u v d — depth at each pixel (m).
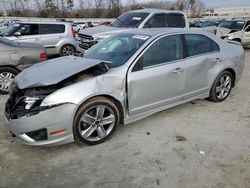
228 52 5.16
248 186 2.81
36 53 6.17
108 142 3.71
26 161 3.27
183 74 4.36
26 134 3.26
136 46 4.06
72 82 3.43
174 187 2.79
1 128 4.14
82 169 3.11
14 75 5.95
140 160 3.27
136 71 3.82
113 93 3.60
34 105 3.19
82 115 3.40
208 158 3.30
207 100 5.35
